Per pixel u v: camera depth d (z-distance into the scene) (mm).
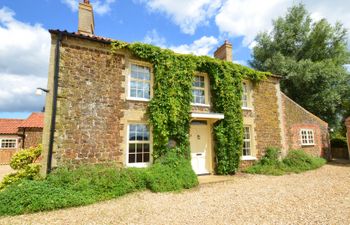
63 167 7262
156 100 9195
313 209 5273
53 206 5434
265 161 11859
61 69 7828
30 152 7984
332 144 22062
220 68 11281
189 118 9938
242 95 11797
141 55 9312
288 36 24562
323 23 23750
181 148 9430
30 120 19688
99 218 4852
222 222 4543
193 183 7988
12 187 6000
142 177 7461
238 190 7457
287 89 23234
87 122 8008
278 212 5113
